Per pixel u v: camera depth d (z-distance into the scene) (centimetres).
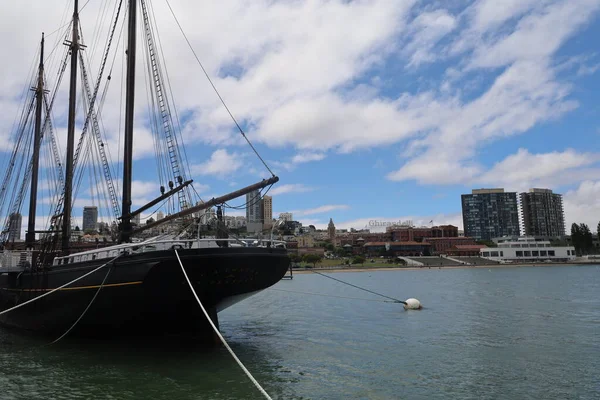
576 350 2095
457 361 1886
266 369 1741
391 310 3962
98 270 1991
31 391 1450
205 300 1961
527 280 9244
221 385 1509
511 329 2753
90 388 1476
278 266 2180
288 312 3891
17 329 2670
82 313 2103
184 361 1842
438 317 3384
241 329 2872
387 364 1834
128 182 2431
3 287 2770
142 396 1392
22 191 3828
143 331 2052
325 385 1523
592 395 1410
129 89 2506
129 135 2466
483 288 6950
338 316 3534
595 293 5669
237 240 2000
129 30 2544
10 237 3916
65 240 2847
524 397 1395
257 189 2033
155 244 2016
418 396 1405
